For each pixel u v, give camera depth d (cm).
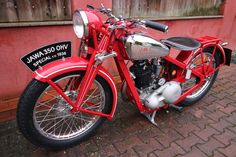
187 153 212
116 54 189
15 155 203
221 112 280
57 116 215
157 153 211
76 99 194
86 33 169
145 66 221
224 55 285
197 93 290
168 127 247
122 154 208
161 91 225
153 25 184
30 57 207
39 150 210
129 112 271
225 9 429
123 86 225
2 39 229
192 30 395
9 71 245
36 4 239
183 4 367
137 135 233
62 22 253
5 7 224
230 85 352
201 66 264
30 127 180
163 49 208
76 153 208
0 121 247
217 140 230
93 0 264
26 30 238
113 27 177
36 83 170
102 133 234
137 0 313
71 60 183
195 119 264
